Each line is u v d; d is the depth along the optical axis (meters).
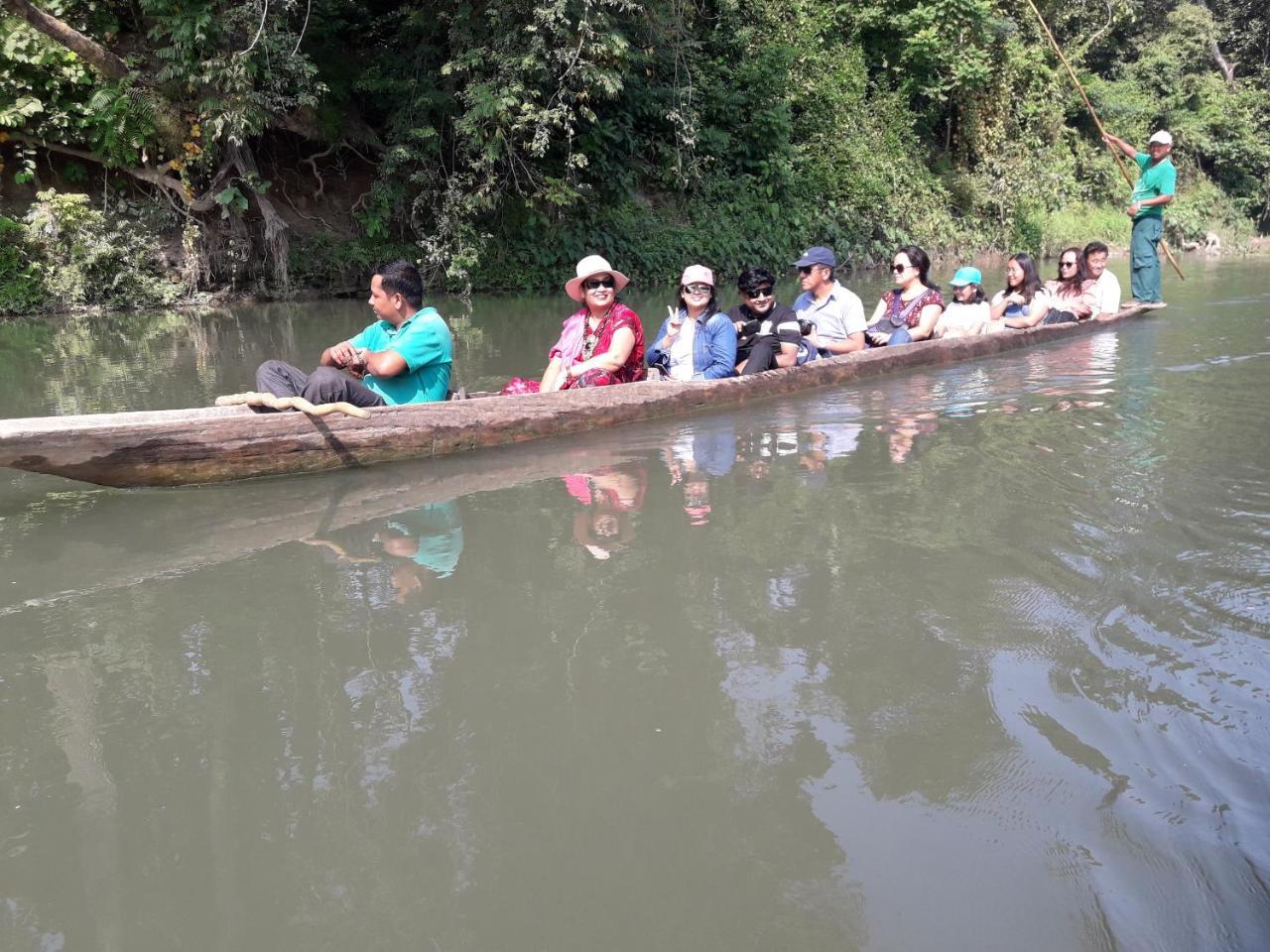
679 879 1.71
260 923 1.64
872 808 1.88
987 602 2.72
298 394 4.32
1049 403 5.25
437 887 1.71
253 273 11.36
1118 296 8.45
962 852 1.75
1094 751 2.01
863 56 19.92
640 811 1.90
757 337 5.72
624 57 11.41
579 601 2.82
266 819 1.91
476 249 11.87
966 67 19.33
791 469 4.10
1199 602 2.68
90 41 10.09
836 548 3.16
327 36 11.89
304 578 3.03
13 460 3.61
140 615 2.79
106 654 2.57
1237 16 29.70
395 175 12.28
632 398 4.93
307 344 7.92
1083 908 1.60
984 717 2.15
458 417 4.40
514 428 4.57
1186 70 28.27
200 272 10.95
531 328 8.97
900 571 2.95
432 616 2.75
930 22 19.14
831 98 17.98
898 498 3.66
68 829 1.89
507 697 2.31
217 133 10.12
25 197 10.80
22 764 2.10
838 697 2.27
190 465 3.89
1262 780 1.89
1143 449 4.24
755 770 2.01
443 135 12.13
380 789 1.99
